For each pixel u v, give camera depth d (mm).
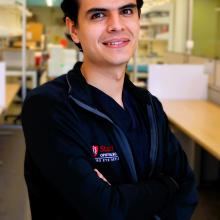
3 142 3252
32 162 1013
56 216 981
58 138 970
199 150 3445
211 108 3346
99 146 1007
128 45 1042
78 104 1012
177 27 4938
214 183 3596
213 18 4117
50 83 1069
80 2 1007
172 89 3791
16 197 2191
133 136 1068
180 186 1168
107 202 952
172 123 2869
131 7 1032
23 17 3758
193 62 4301
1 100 3469
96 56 1029
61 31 7141
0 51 4938
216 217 2992
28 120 1009
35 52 5234
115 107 1069
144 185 1033
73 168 948
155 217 1046
